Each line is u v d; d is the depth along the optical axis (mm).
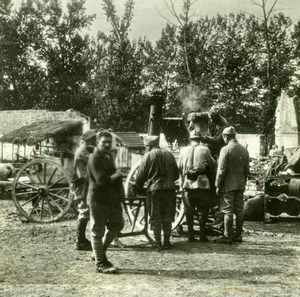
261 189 15375
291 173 12742
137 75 45156
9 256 7727
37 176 11352
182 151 9344
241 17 46594
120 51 44156
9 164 15906
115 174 6785
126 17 42875
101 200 6773
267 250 8578
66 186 11727
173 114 46969
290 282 6449
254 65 47625
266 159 19766
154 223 8414
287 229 11062
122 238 9344
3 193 15609
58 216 11273
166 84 48375
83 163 8477
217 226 10773
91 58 47562
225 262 7586
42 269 6938
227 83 49125
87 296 5547
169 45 47469
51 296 5539
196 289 5938
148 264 7359
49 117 35500
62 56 48531
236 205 9328
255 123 49469
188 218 9242
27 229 10281
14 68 50531
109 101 44594
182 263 7465
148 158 8523
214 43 48812
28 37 48750
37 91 50875
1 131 35969
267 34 36875
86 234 9578
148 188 8477
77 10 46969
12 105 52188
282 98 34688
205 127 10656
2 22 48562
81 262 7387
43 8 47812
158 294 5660
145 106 44469
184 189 9141
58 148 13742
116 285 6094
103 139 6801
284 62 39594
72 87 49344
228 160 9109
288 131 33812
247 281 6453
